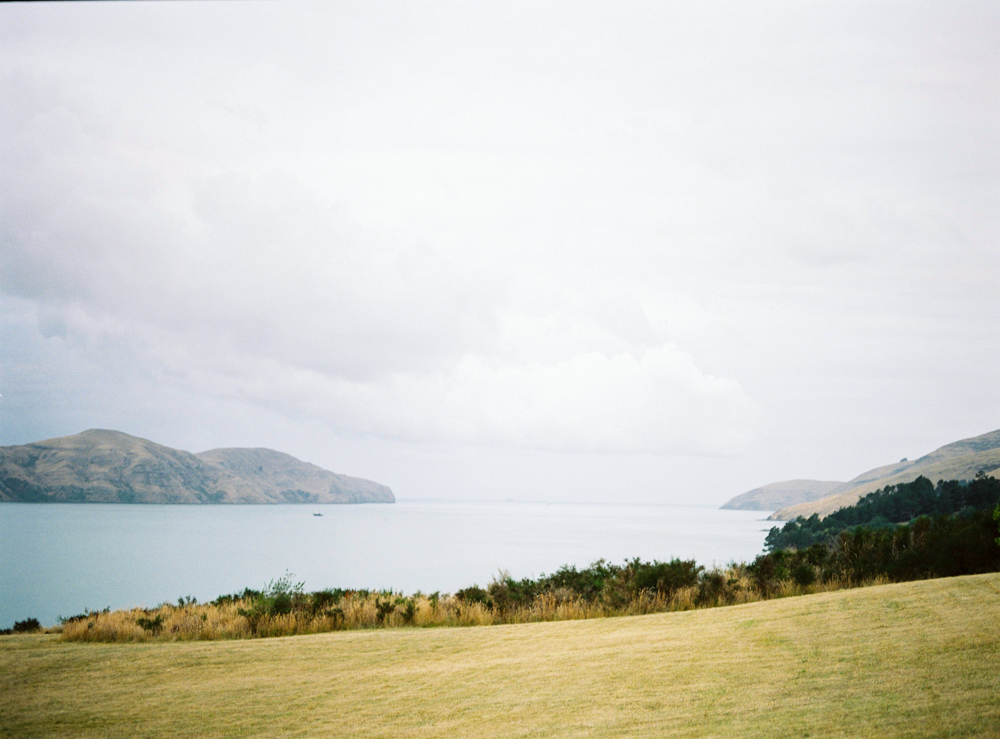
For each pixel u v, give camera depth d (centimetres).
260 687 843
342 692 797
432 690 771
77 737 675
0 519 18900
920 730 474
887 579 1415
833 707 546
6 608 4950
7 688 880
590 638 996
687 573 1521
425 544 11662
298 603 1575
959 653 658
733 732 518
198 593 5769
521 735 575
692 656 784
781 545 5656
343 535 14912
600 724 579
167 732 680
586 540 12412
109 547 11269
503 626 1246
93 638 1370
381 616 1495
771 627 883
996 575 1069
